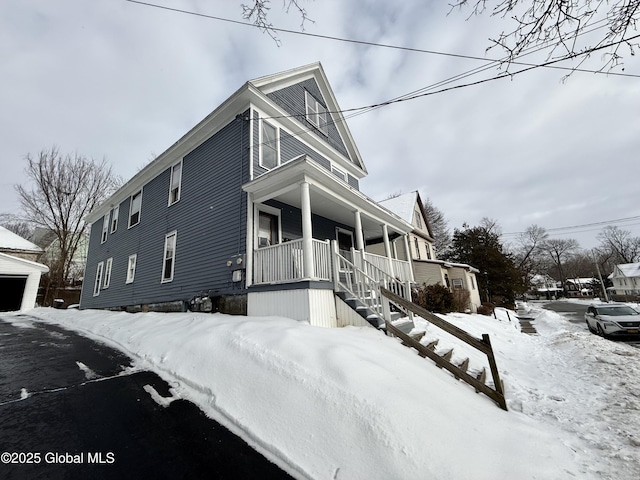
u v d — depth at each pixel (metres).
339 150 12.81
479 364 5.66
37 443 2.38
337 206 8.89
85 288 15.85
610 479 2.38
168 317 7.11
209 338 4.30
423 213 24.19
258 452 2.36
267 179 6.62
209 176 8.82
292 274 5.99
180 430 2.62
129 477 2.01
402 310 7.01
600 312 11.98
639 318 10.75
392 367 3.53
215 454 2.31
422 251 22.16
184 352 4.16
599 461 2.67
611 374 5.54
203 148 9.34
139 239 11.71
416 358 4.41
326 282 6.07
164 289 9.55
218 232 8.01
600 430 3.34
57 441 2.42
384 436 2.33
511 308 26.81
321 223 10.05
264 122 8.55
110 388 3.47
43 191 21.92
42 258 23.83
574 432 3.31
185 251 9.05
